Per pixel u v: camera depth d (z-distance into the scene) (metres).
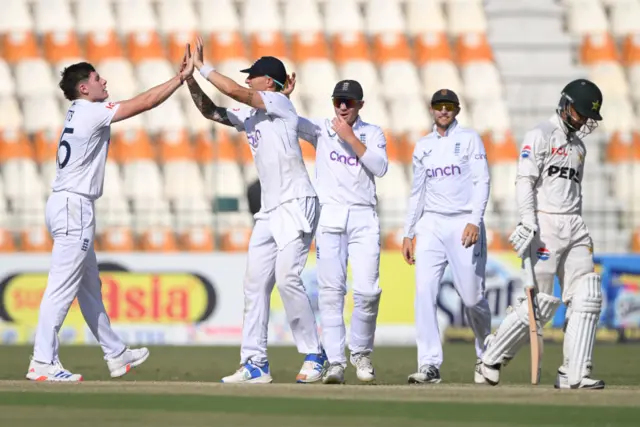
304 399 21.08
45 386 23.50
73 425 17.55
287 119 25.28
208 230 54.78
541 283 26.39
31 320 47.06
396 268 48.38
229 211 50.88
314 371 25.81
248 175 58.50
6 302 47.03
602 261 49.09
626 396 21.69
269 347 45.31
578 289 25.34
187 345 46.25
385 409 19.64
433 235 28.16
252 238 25.81
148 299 47.38
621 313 49.00
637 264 49.16
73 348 43.72
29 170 58.31
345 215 26.88
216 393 22.00
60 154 26.28
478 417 18.69
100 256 47.25
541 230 26.23
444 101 27.86
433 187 28.19
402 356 40.66
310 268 47.09
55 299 26.16
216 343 47.47
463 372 33.88
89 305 27.27
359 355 27.39
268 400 20.92
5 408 19.86
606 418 18.66
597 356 41.38
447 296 47.88
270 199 25.39
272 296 47.38
